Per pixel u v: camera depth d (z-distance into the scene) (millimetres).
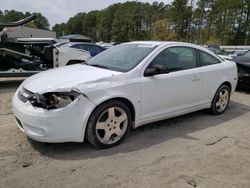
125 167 3418
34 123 3506
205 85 5191
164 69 4406
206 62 5320
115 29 105438
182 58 4875
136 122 4207
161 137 4383
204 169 3436
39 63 8898
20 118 3664
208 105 5422
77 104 3547
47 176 3184
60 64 9445
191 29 78938
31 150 3775
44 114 3461
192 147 4055
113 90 3822
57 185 3021
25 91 3840
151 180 3156
